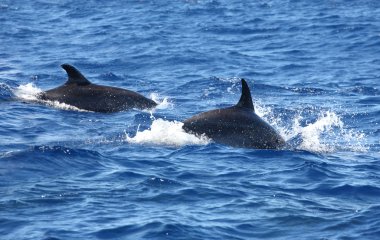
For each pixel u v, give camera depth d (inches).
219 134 2142.0
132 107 2650.1
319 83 3198.8
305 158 1988.2
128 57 3718.0
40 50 3892.7
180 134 2161.7
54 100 2655.0
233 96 2945.4
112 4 5600.4
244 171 1855.3
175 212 1540.4
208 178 1786.4
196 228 1461.6
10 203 1556.3
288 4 5556.1
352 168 1921.8
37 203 1561.3
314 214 1560.0
